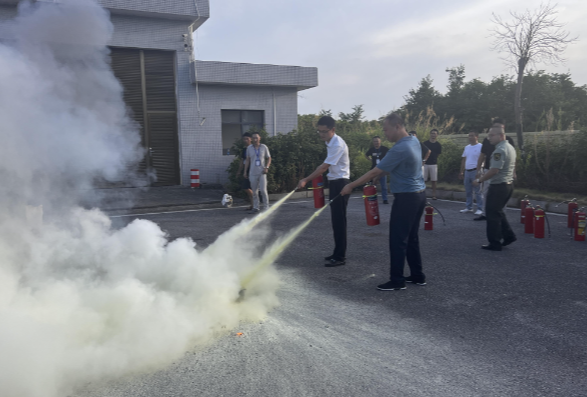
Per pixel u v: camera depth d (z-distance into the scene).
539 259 5.77
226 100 14.87
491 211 6.21
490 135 6.12
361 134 17.25
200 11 13.66
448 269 5.33
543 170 11.59
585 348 3.22
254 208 10.20
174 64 14.15
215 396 2.59
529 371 2.89
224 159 15.02
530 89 26.36
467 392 2.64
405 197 4.43
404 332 3.50
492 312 3.93
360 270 5.31
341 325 3.63
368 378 2.79
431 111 17.98
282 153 12.95
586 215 6.82
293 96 15.89
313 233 7.54
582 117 24.89
